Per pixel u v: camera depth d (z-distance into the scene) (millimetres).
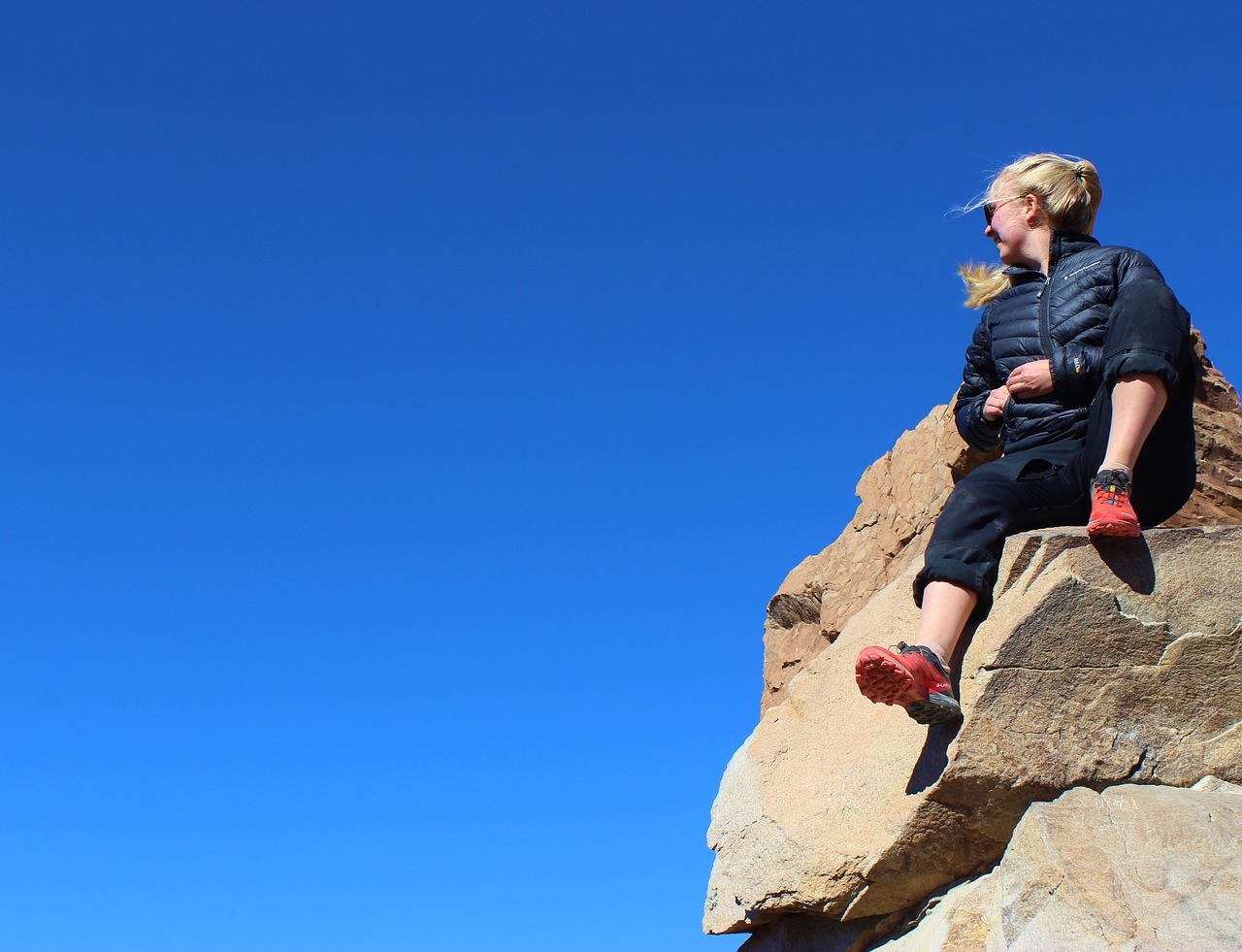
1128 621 3922
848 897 4273
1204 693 3924
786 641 6688
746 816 4863
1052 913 3355
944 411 5773
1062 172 4516
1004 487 4137
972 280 4824
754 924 4785
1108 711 3912
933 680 3854
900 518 5922
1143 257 4219
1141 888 3355
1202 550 3990
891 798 4191
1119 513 3795
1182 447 4023
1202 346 5746
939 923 3879
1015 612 3945
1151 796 3658
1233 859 3383
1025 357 4348
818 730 4844
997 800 3910
